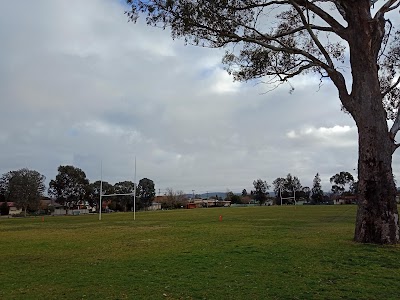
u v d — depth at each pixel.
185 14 15.66
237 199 142.38
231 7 15.84
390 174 14.73
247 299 7.75
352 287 8.57
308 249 14.23
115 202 115.88
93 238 23.06
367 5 15.06
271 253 13.70
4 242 22.03
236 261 12.26
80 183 117.00
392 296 7.83
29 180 105.56
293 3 15.85
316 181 128.25
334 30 15.98
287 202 134.38
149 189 117.62
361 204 15.02
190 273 10.54
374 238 14.59
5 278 10.69
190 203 130.38
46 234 27.97
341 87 15.88
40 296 8.50
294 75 18.52
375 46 15.16
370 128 14.79
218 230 26.00
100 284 9.48
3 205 107.00
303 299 7.68
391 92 19.47
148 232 26.38
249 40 17.03
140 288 8.95
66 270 11.70
